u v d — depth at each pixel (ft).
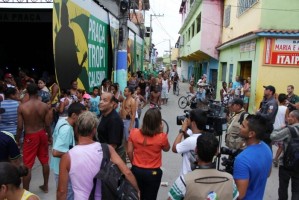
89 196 9.34
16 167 7.32
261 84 41.57
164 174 21.94
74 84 26.68
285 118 23.88
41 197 17.11
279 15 41.81
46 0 29.68
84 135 9.71
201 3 77.97
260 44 41.45
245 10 50.62
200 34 76.59
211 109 17.44
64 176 9.31
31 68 51.80
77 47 28.99
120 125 13.97
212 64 85.35
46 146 17.28
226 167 13.05
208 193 8.07
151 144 13.03
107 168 9.31
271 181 21.36
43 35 50.08
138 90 39.27
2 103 18.31
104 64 40.63
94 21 35.40
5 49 50.06
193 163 11.34
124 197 9.23
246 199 9.80
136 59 78.13
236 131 16.29
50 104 25.96
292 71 40.70
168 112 51.65
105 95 13.88
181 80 162.40
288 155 14.21
